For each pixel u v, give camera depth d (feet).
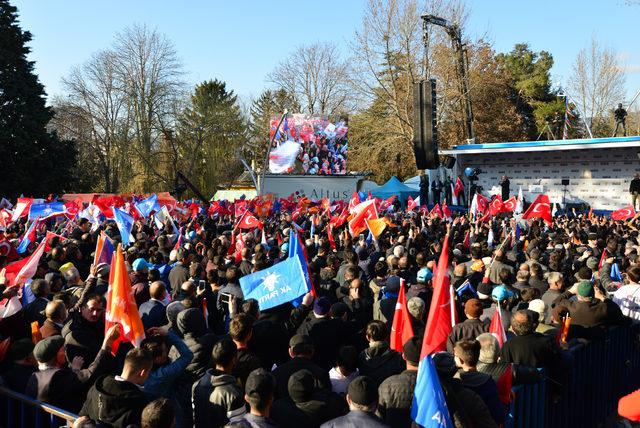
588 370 22.97
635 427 23.09
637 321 26.96
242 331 17.40
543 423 19.02
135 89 169.07
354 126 182.60
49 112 143.23
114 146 176.04
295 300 24.77
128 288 16.80
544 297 26.43
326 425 13.17
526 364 18.93
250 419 13.21
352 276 25.95
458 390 14.52
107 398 13.71
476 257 33.45
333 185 140.46
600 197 109.81
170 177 193.16
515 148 109.09
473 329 20.34
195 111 214.69
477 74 164.76
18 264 24.09
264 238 43.88
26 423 16.12
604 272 32.27
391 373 17.47
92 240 41.11
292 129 144.15
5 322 20.93
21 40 137.90
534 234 51.08
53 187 140.77
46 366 16.31
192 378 17.93
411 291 25.61
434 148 88.53
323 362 21.48
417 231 48.42
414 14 141.18
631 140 99.45
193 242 41.34
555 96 228.22
